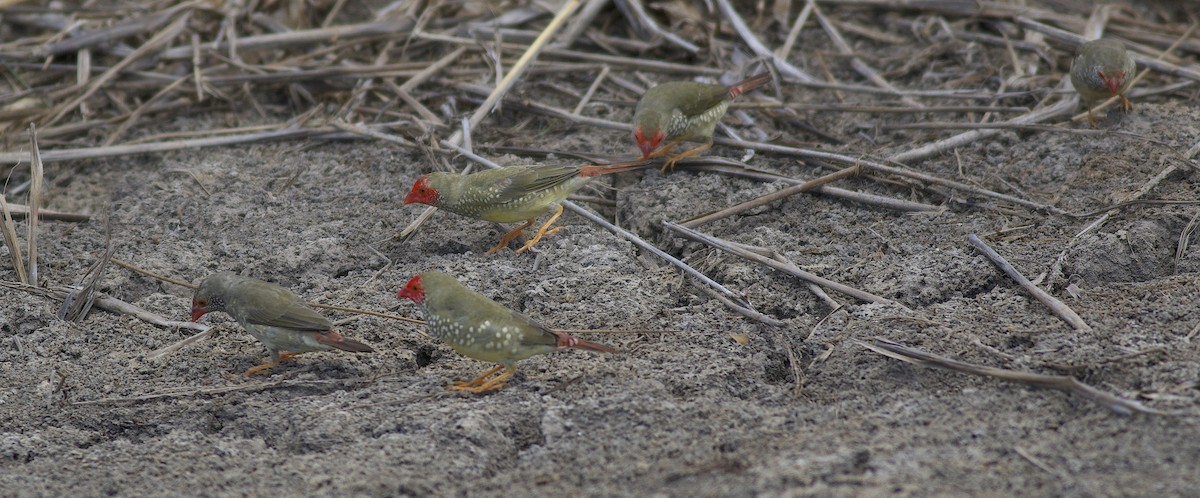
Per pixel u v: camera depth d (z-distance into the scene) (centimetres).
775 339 1013
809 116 1490
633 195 1303
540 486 800
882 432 833
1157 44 1648
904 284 1084
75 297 1106
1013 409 851
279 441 892
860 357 954
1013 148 1337
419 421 886
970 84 1543
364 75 1562
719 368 957
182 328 1072
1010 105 1459
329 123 1462
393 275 1162
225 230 1273
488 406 908
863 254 1157
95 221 1310
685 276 1130
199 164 1418
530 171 1179
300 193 1344
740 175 1315
